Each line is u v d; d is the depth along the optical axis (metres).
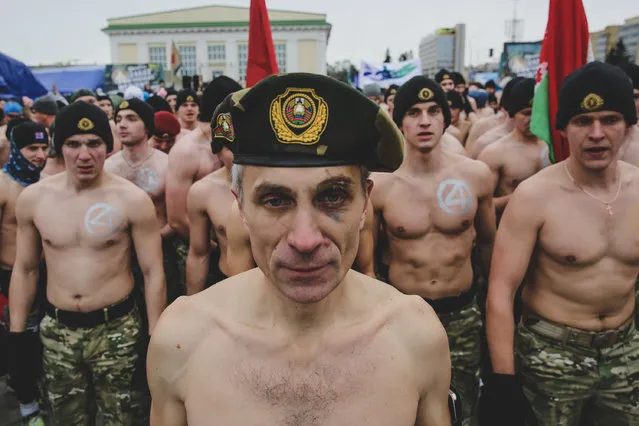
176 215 4.05
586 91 2.08
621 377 2.28
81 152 2.68
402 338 1.19
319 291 1.00
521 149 4.09
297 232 0.96
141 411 3.02
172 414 1.21
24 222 2.87
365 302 1.23
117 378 2.88
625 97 2.06
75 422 2.91
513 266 2.29
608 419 2.38
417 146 2.96
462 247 3.04
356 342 1.14
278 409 1.09
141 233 2.91
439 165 3.07
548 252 2.26
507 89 5.06
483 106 10.98
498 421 2.14
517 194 2.31
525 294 2.47
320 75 0.96
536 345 2.38
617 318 2.25
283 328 1.14
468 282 3.10
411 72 12.91
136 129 4.26
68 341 2.80
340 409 1.09
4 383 3.84
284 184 0.97
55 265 2.81
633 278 2.23
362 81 13.22
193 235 3.41
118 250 2.86
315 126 0.96
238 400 1.10
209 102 3.90
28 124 3.71
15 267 2.93
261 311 1.18
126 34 64.44
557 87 3.03
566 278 2.25
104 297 2.81
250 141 0.99
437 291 3.03
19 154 3.68
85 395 2.92
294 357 1.12
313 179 0.96
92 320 2.79
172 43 23.70
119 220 2.81
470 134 6.29
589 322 2.25
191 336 1.19
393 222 3.03
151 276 2.96
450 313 3.02
